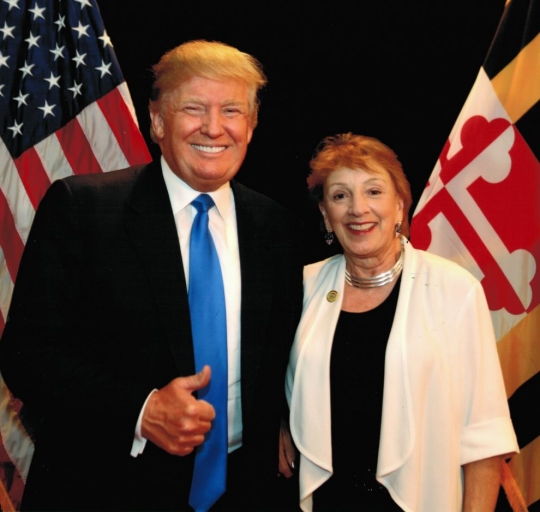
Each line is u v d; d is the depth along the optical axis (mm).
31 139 2707
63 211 1869
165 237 1898
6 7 2756
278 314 2037
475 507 1864
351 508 1916
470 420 1875
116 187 1945
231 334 1945
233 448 1984
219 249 1992
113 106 2795
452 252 2619
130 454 1841
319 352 1972
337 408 1938
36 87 2738
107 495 1860
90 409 1761
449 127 3842
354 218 1937
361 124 3926
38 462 1911
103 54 2820
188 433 1630
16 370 1798
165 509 1868
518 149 2555
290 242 2133
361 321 1975
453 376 1869
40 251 1847
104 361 1859
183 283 1873
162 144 1966
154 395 1729
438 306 1911
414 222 2697
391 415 1845
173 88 1895
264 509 2023
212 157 1889
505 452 1829
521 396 2502
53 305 1830
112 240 1861
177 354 1830
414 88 3871
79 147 2750
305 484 1947
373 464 1896
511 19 2660
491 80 2646
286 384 2109
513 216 2537
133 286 1846
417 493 1825
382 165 1934
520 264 2514
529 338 2490
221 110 1889
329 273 2115
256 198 2152
